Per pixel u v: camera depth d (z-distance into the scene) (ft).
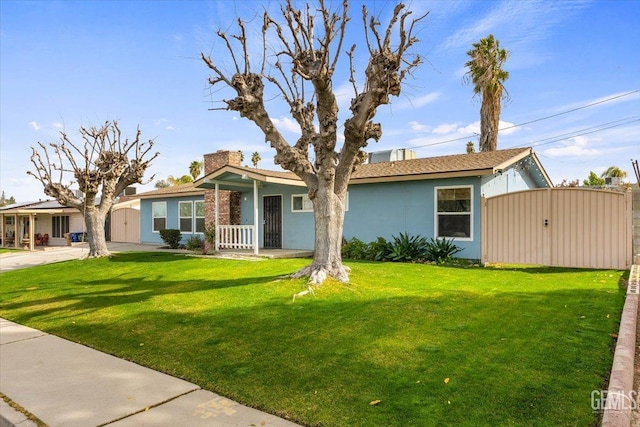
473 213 40.06
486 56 66.80
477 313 19.26
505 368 12.93
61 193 50.80
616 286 25.38
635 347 15.20
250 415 11.08
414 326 17.57
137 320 21.07
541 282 27.12
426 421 10.04
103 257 48.83
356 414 10.65
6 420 11.41
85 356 16.75
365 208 47.75
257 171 46.03
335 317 19.33
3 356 17.02
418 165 47.67
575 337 15.56
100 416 11.37
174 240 63.10
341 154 27.71
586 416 9.97
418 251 41.29
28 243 84.69
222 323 19.40
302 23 26.40
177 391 12.89
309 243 51.60
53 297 28.60
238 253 46.70
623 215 31.60
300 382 12.85
